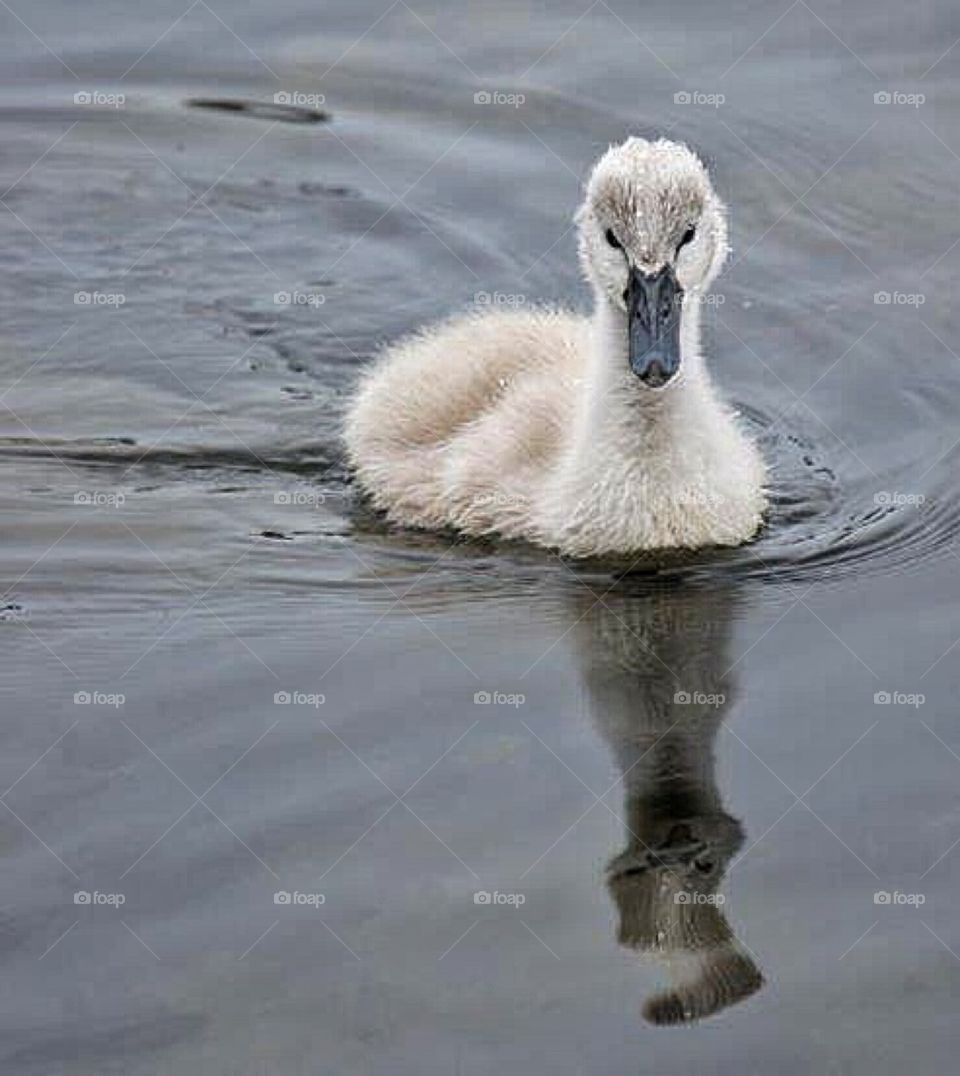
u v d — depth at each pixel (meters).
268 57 20.11
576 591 12.63
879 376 15.45
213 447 14.95
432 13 20.39
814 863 9.81
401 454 14.30
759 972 9.10
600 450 13.10
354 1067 8.55
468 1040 8.71
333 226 18.03
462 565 13.09
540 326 15.06
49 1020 8.79
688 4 20.08
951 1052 8.59
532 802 10.26
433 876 9.70
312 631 12.03
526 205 18.08
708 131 18.33
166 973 9.05
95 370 16.06
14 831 9.97
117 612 12.33
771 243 17.11
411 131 19.09
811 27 19.47
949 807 10.16
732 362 15.78
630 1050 8.64
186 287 17.27
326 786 10.35
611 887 9.64
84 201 18.47
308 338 16.56
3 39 20.38
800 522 13.60
